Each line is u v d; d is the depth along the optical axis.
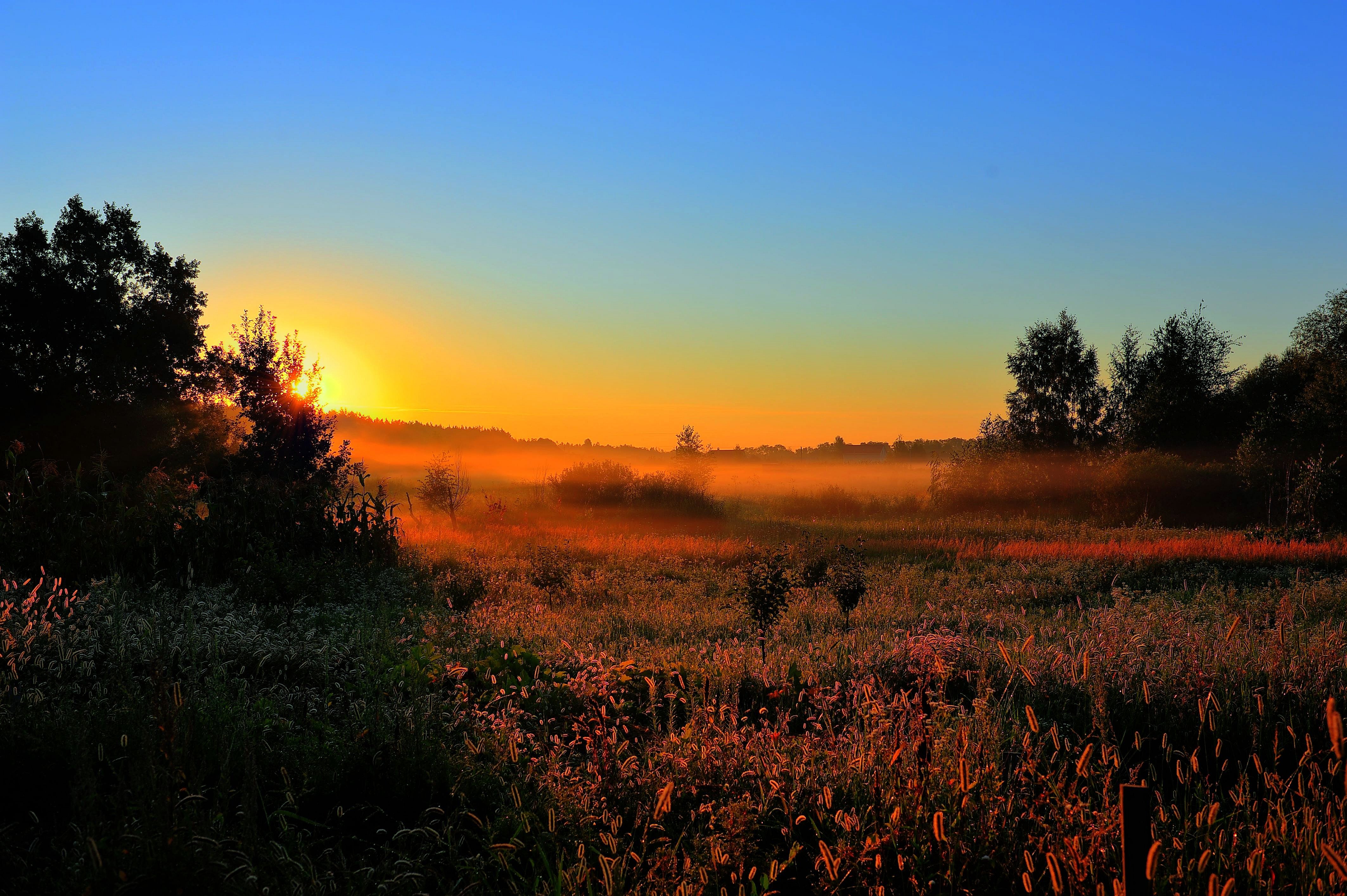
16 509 11.83
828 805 4.02
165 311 36.22
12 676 5.28
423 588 13.53
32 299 32.53
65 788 3.99
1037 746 4.58
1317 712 5.80
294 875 3.18
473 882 3.37
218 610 8.84
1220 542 23.31
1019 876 3.28
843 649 8.21
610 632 10.73
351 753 4.39
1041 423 50.56
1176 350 48.53
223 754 4.21
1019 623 11.23
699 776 4.46
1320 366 42.31
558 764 4.56
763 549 21.20
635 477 42.06
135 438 33.19
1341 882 3.03
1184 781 4.43
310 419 24.55
